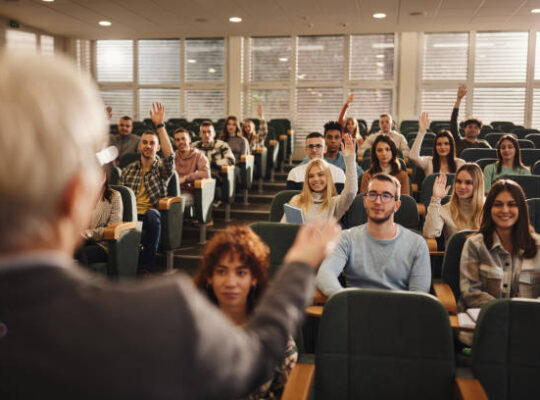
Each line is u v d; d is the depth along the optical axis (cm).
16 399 45
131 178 452
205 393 50
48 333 46
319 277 244
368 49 1009
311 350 241
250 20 891
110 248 326
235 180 626
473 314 218
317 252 69
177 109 1101
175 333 49
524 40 959
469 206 320
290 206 305
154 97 1106
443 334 167
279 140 816
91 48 1112
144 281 54
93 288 50
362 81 1017
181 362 49
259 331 59
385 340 170
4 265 45
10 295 45
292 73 1041
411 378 167
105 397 46
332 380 171
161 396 47
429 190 406
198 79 1084
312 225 72
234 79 1058
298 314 63
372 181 252
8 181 45
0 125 46
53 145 47
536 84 960
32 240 47
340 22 894
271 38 1043
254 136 733
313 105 1045
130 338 48
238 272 159
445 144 479
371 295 172
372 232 253
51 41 1024
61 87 49
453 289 258
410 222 334
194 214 525
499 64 973
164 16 866
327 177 332
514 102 975
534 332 165
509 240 241
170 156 443
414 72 991
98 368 46
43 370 45
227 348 53
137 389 47
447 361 166
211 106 1085
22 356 45
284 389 156
